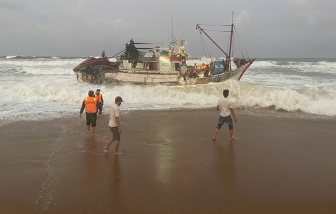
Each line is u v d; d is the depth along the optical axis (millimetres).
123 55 18094
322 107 11539
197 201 4074
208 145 6855
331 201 4125
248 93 14195
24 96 13156
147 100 13516
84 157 5895
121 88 15164
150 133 7875
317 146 6875
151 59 17531
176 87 15555
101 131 7969
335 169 5402
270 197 4227
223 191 4406
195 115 10445
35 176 4898
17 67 32344
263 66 49344
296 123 9250
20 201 4020
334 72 33688
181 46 18906
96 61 19203
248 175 5070
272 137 7617
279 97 12289
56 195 4211
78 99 12922
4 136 7277
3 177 4840
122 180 4777
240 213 3764
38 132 7711
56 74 28297
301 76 27297
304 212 3812
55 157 5867
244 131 8203
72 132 7797
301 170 5336
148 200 4082
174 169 5312
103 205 3928
